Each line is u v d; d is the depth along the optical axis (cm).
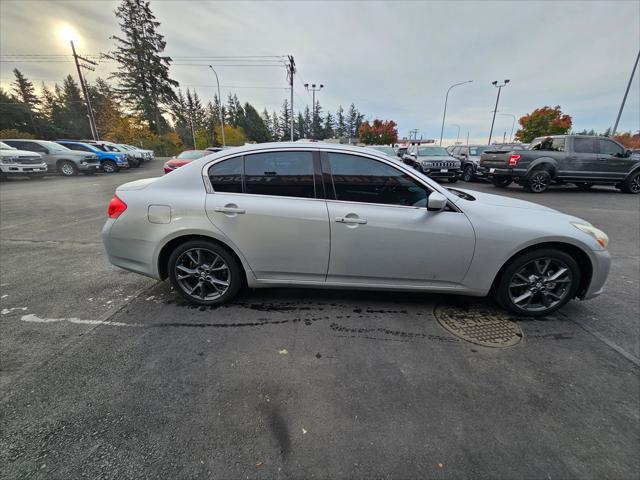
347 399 187
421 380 202
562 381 202
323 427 168
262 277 280
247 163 268
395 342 242
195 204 266
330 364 217
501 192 1055
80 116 5734
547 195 1004
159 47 4456
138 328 259
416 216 256
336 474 144
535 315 275
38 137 5269
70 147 1725
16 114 5144
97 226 605
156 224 272
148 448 155
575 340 246
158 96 4497
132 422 170
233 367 213
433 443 158
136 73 4225
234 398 187
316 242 262
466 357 225
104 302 302
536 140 1114
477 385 198
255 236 265
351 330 257
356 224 255
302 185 263
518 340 245
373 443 158
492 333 254
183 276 288
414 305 296
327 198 261
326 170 262
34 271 379
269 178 265
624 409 181
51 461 148
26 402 182
